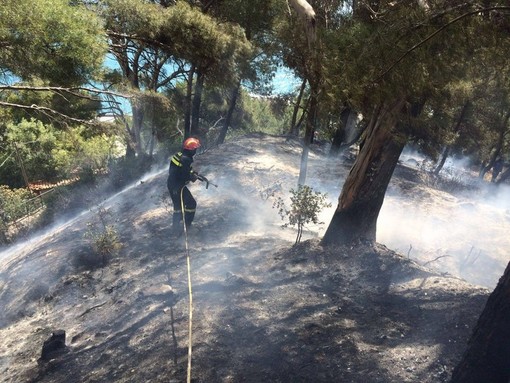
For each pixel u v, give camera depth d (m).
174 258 6.45
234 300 5.04
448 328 4.10
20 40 7.84
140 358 4.30
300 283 5.31
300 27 8.31
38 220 12.98
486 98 21.61
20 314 6.23
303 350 4.02
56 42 8.40
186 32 13.78
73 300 6.09
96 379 4.18
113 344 4.70
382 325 4.32
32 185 27.55
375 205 6.13
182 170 6.95
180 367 4.00
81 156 16.61
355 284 5.21
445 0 3.85
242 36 15.38
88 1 13.58
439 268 8.03
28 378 4.48
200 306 5.02
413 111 5.59
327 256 5.91
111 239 7.08
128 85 12.79
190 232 7.35
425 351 3.82
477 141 28.17
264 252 6.39
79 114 12.62
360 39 4.43
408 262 5.54
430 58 3.93
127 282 6.02
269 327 4.43
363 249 5.91
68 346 4.95
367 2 5.36
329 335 4.20
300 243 6.39
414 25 3.88
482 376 2.97
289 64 9.48
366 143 5.98
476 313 4.23
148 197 9.83
